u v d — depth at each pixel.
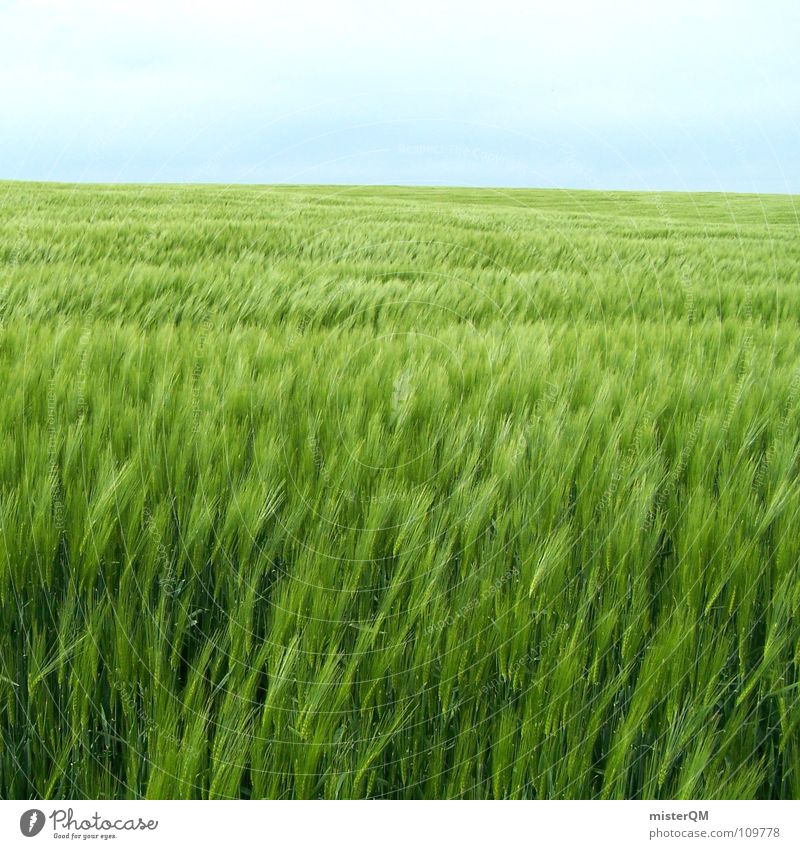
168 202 10.93
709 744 1.92
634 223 10.95
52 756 1.91
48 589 2.04
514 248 6.88
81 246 6.21
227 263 5.51
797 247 9.38
